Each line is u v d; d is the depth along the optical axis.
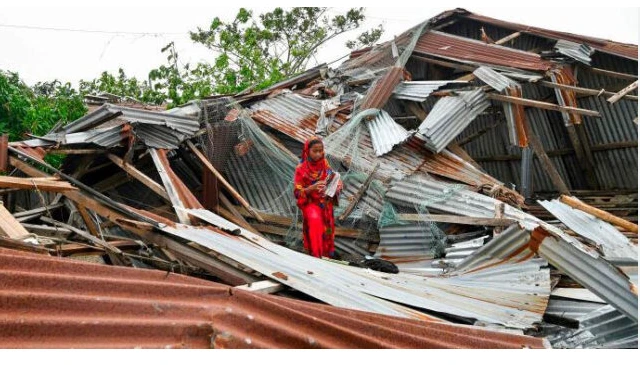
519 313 3.85
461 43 9.92
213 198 7.12
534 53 9.42
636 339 3.31
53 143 6.26
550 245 3.59
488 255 4.88
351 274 4.11
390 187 6.78
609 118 9.73
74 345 2.13
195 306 2.49
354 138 7.55
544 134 10.46
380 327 2.71
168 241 4.30
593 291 3.47
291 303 2.82
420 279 4.46
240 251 4.05
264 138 7.63
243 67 15.57
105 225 5.96
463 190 6.41
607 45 8.98
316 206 5.71
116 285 2.58
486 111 8.88
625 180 9.79
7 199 6.60
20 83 11.88
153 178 7.52
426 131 7.16
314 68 10.42
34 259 2.68
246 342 2.24
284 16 20.36
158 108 11.39
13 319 2.13
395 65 9.22
